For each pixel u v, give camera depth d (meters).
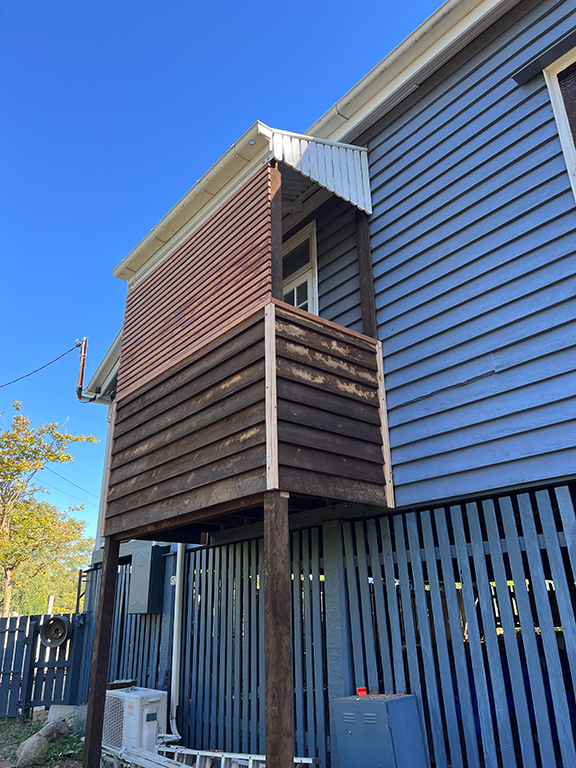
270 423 3.05
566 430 2.97
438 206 3.99
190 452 3.74
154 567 6.25
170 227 5.05
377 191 4.54
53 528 21.97
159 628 6.09
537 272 3.29
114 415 5.13
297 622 4.28
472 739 3.01
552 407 3.06
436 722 3.18
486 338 3.48
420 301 3.94
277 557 2.80
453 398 3.56
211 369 3.81
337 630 3.83
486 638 3.04
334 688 3.73
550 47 3.39
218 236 4.32
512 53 3.74
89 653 7.39
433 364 3.75
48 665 7.55
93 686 4.23
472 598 3.19
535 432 3.10
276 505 2.91
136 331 5.29
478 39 3.99
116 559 4.70
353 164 4.53
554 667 2.74
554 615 4.21
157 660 5.96
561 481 2.98
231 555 5.29
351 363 3.81
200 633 5.41
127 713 5.04
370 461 3.64
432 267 3.93
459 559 3.29
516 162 3.55
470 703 3.06
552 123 3.39
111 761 4.89
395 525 3.74
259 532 4.96
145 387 4.73
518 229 3.44
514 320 3.34
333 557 4.01
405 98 4.47
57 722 6.01
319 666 3.97
